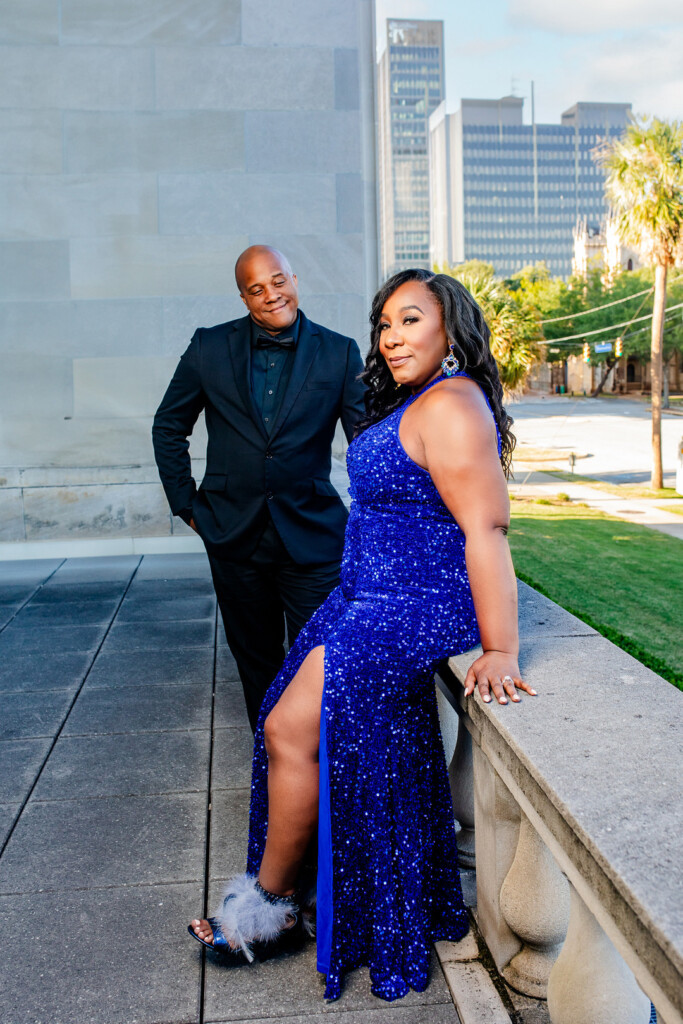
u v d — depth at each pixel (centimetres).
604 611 784
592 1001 145
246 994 183
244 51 628
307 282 643
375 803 181
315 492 280
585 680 173
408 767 186
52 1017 177
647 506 1424
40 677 389
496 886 184
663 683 170
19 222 634
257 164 636
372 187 643
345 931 185
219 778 288
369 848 182
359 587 190
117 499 648
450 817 198
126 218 637
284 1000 181
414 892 186
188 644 436
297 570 279
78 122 629
